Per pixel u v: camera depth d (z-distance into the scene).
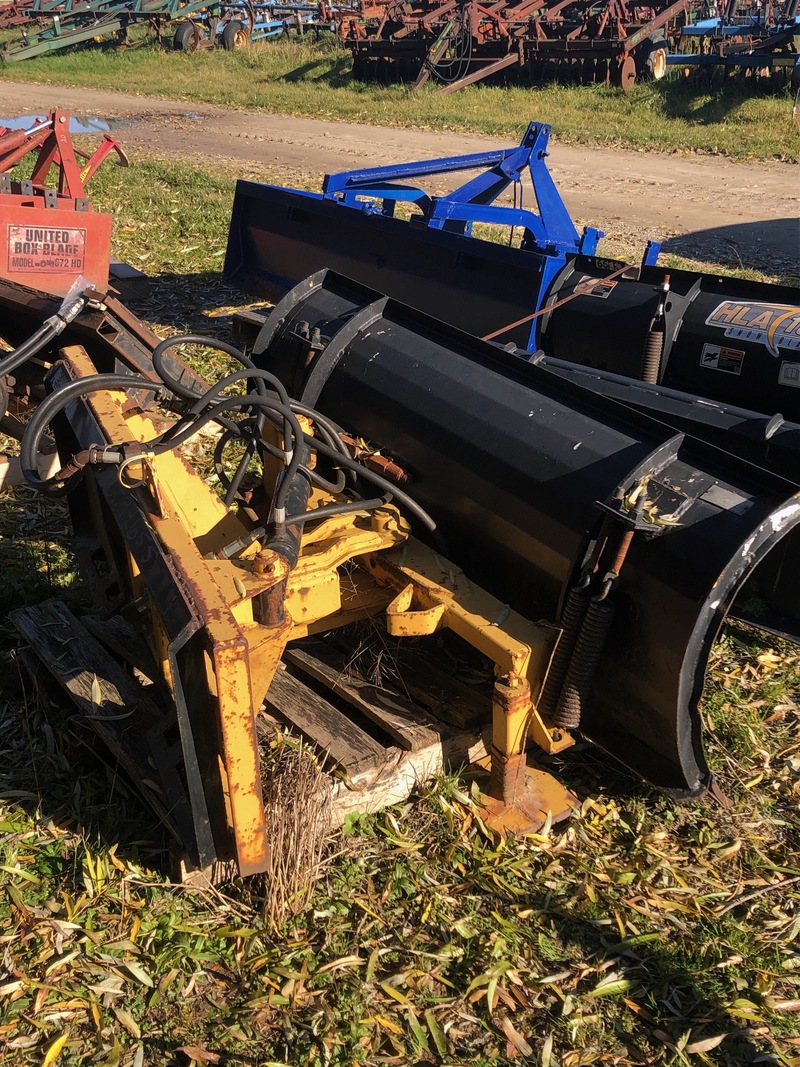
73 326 4.41
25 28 31.30
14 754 3.55
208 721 2.75
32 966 2.76
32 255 6.50
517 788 3.39
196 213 11.84
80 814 3.27
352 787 3.22
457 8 22.81
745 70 20.31
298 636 3.61
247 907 2.98
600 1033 2.70
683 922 3.05
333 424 3.90
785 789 3.64
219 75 26.38
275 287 7.82
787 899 3.17
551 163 16.66
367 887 3.08
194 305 8.90
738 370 5.21
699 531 2.99
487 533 3.57
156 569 2.84
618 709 3.27
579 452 3.36
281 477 3.29
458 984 2.80
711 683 4.22
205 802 2.82
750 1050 2.67
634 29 21.42
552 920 3.02
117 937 2.86
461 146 17.97
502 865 3.18
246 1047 2.58
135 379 3.44
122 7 29.58
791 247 11.96
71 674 3.60
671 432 3.24
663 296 5.34
